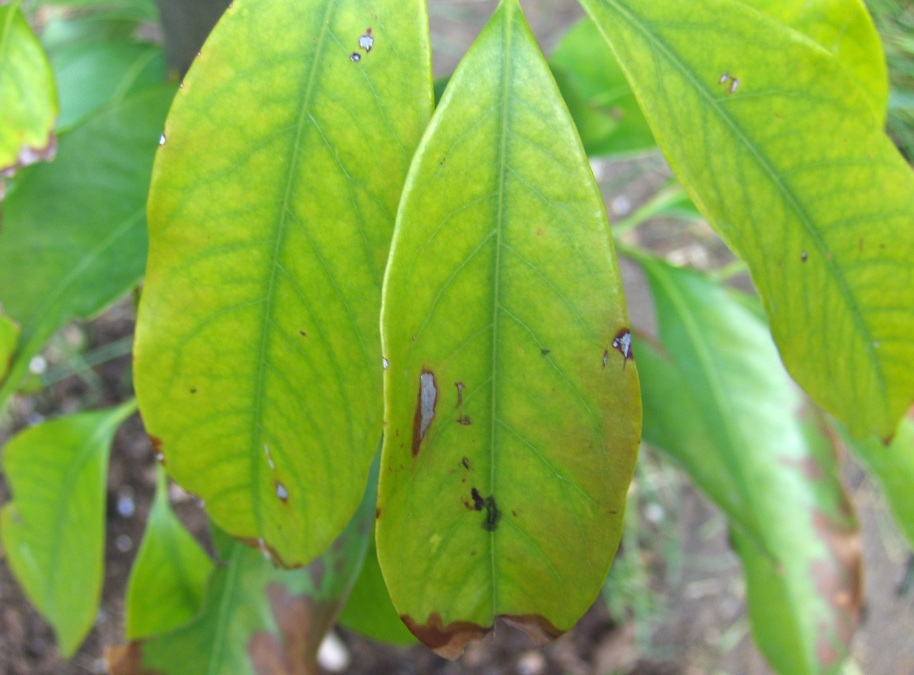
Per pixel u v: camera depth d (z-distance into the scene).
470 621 0.14
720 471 0.26
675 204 0.37
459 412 0.13
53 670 0.45
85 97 0.29
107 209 0.22
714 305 0.30
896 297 0.16
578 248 0.13
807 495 0.28
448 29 0.61
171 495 0.49
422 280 0.12
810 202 0.15
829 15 0.16
